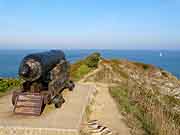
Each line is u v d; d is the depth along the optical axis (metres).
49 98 10.66
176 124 10.78
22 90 10.59
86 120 10.53
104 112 12.05
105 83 20.75
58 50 13.87
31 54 10.41
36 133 8.54
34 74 10.02
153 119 10.61
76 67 26.92
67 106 11.47
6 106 11.29
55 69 11.67
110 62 31.88
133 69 32.03
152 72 32.62
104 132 9.32
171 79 31.78
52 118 9.65
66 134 8.46
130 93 16.48
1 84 15.59
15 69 98.00
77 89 15.73
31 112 9.97
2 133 8.63
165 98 19.28
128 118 11.16
